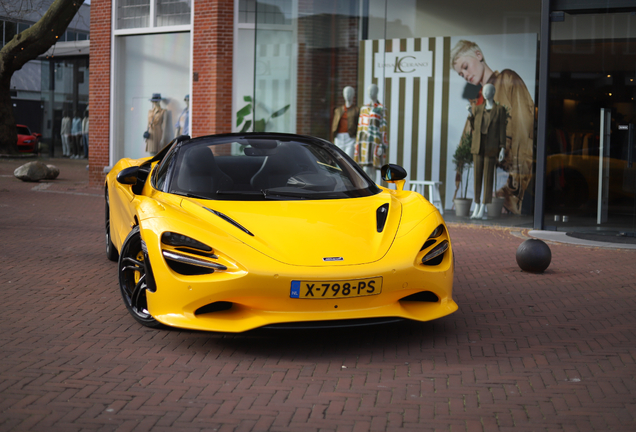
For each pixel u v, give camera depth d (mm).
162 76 14344
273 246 3734
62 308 4738
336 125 11422
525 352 3861
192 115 13688
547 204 9586
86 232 8484
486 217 10266
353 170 5031
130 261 4359
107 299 5023
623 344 4023
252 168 4793
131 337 4070
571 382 3359
